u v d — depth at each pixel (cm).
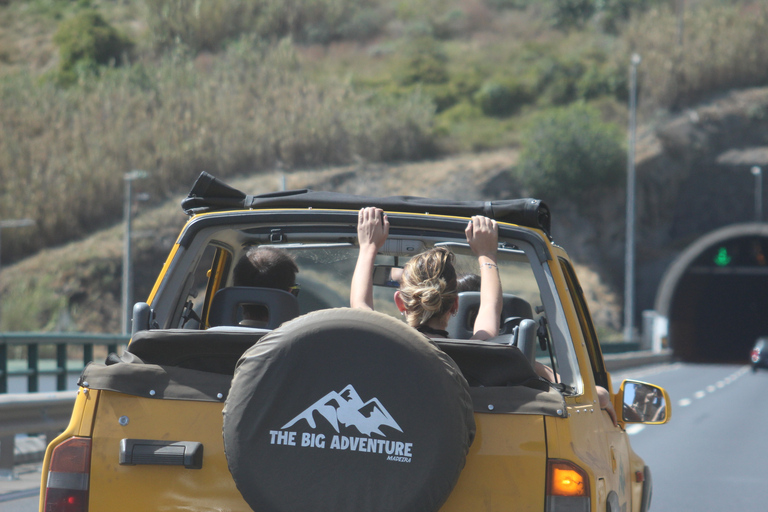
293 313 1513
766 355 16862
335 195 1501
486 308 1346
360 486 1062
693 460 4841
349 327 1080
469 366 1180
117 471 1159
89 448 1167
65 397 3778
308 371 1076
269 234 1728
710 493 3784
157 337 1191
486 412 1145
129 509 1152
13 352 16262
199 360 1220
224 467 1152
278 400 1073
